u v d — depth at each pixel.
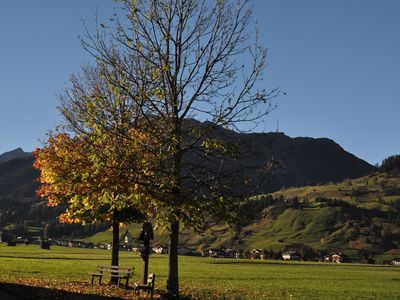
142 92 24.20
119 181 23.89
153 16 25.41
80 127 29.31
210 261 121.94
